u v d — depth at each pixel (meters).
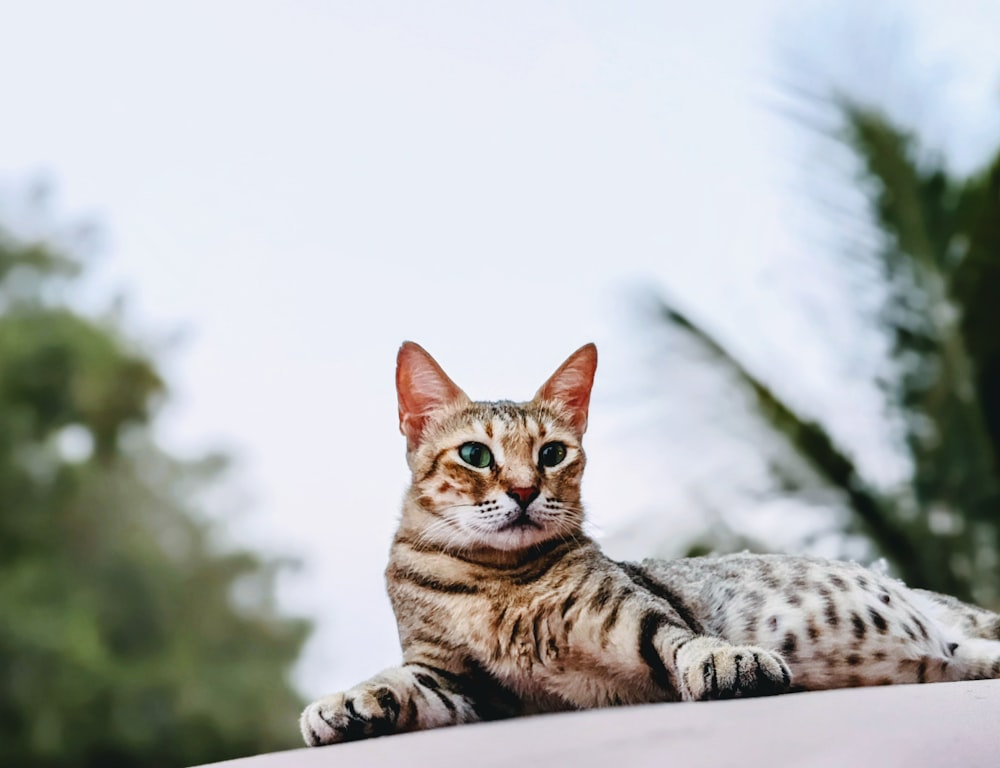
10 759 15.93
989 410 8.70
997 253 8.73
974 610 5.33
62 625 16.61
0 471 17.75
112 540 18.81
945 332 8.79
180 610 19.58
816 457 8.68
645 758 2.88
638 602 4.61
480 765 2.98
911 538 8.62
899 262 8.97
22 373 18.45
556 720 3.71
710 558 5.40
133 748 16.92
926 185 9.07
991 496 8.56
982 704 3.24
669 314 9.02
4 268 19.86
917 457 8.83
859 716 3.15
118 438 19.70
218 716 18.41
